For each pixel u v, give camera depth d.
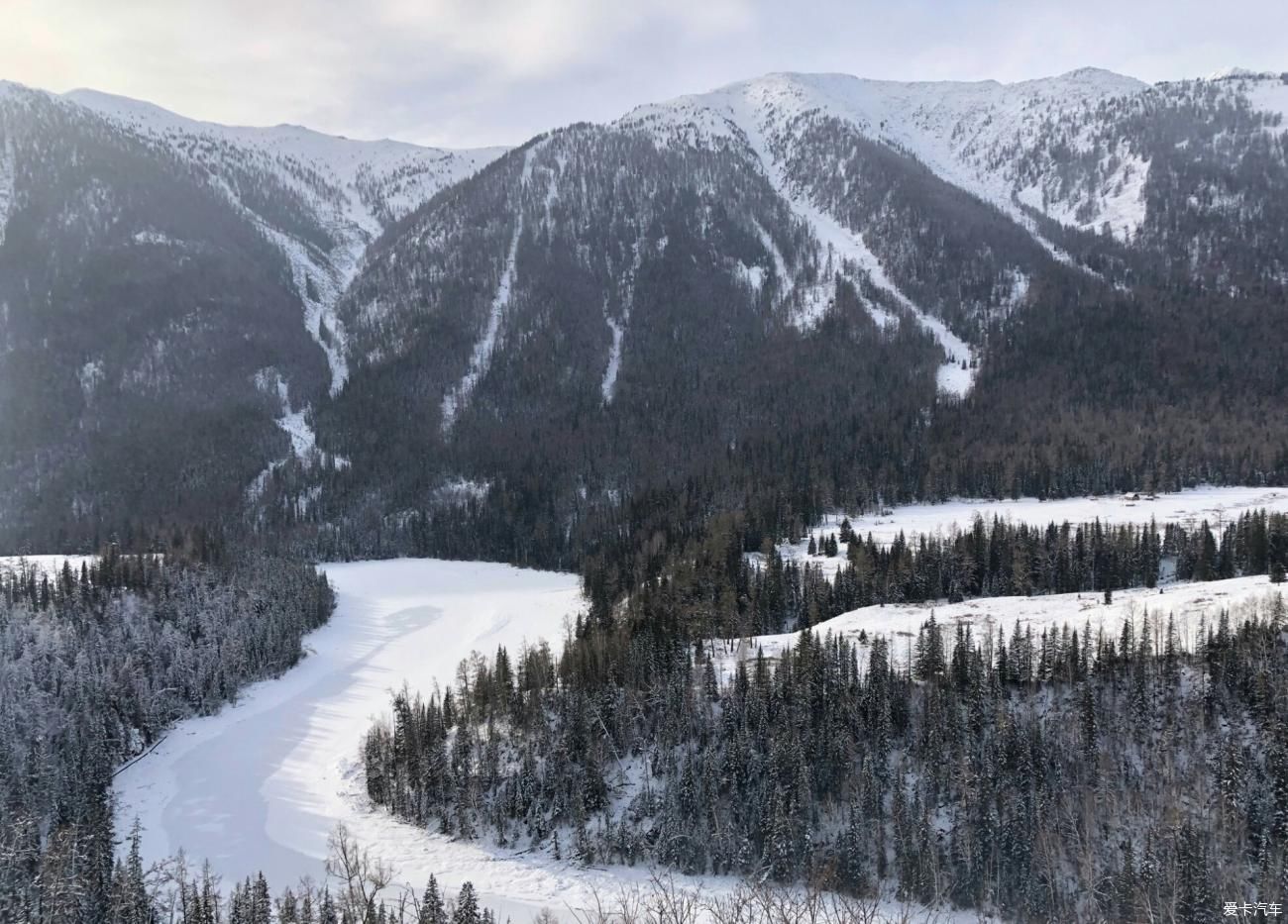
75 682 115.88
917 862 80.88
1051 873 77.69
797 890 79.38
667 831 89.38
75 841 83.62
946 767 87.44
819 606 134.38
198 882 85.69
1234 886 72.44
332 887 85.25
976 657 94.81
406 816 99.69
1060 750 86.12
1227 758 80.25
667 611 126.62
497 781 99.12
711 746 95.25
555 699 106.88
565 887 84.25
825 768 90.56
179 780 110.31
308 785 108.75
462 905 70.88
